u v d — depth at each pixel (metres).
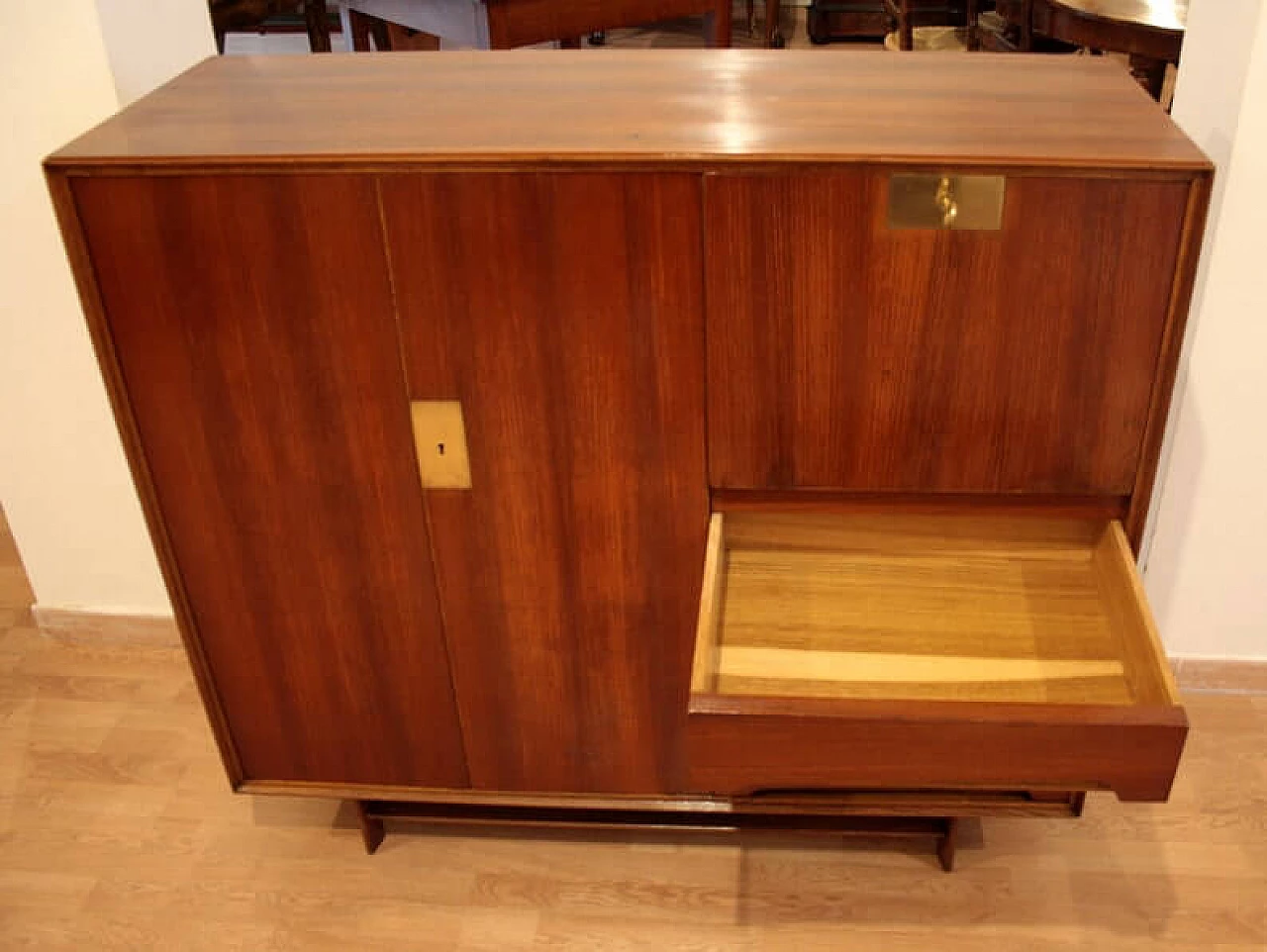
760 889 1.89
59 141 1.90
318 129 1.44
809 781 1.36
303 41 6.14
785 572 1.62
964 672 1.49
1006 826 1.98
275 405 1.52
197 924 1.87
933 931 1.82
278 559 1.65
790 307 1.39
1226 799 2.01
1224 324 1.88
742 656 1.52
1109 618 1.53
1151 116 1.43
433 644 1.71
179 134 1.44
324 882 1.93
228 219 1.40
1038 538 1.61
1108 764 1.29
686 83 1.61
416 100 1.56
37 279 2.02
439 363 1.47
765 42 5.51
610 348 1.44
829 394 1.45
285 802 2.07
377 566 1.65
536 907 1.88
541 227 1.37
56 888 1.93
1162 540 2.10
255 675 1.77
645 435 1.50
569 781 1.82
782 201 1.33
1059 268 1.35
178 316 1.47
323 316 1.45
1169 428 1.99
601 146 1.34
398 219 1.38
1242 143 1.74
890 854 1.94
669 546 1.58
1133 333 1.38
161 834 2.02
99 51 1.83
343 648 1.73
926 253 1.35
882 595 1.58
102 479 2.23
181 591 1.69
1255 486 2.01
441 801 1.86
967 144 1.33
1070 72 1.63
